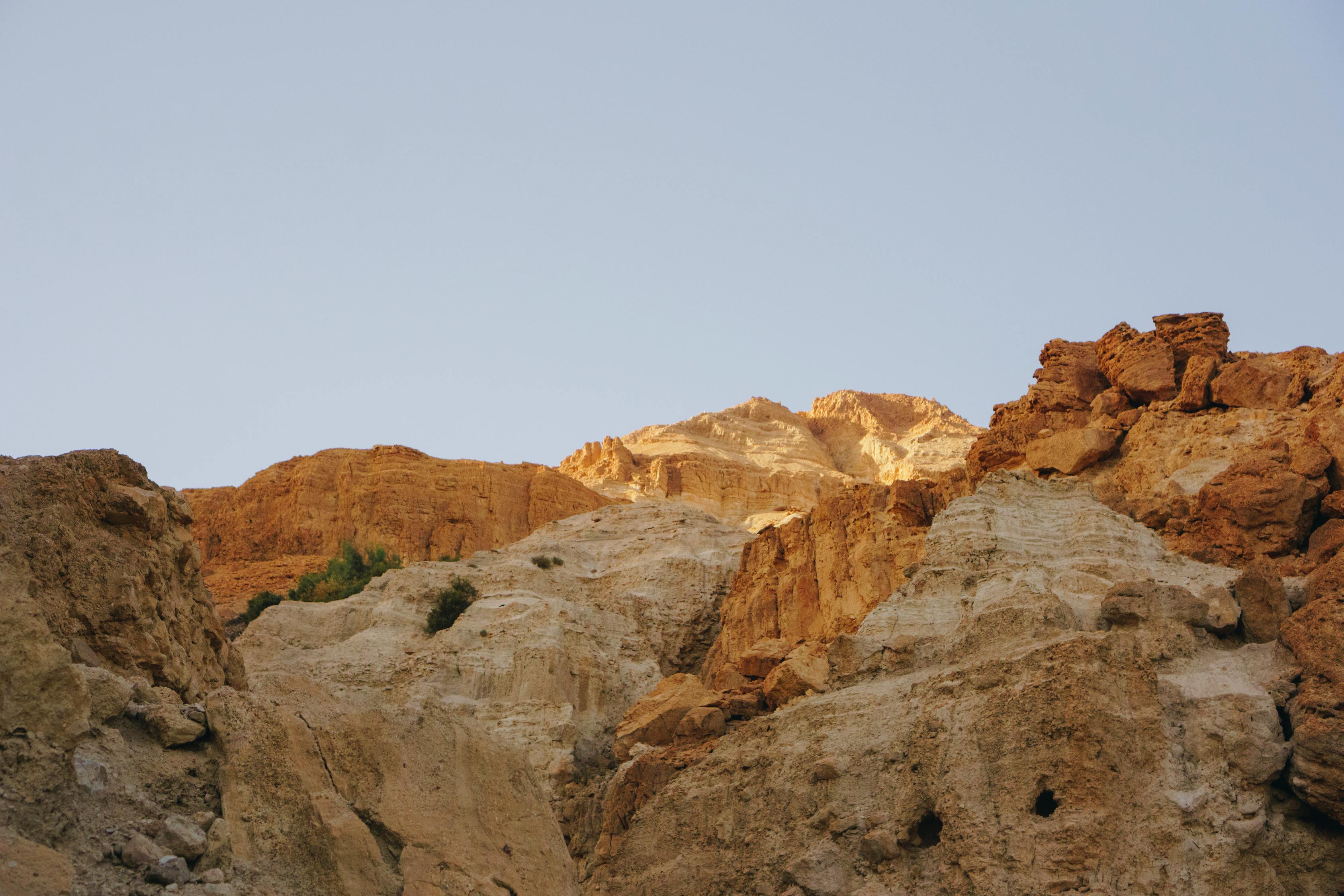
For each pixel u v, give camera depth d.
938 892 32.16
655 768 42.72
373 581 72.94
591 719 57.53
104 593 21.41
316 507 123.75
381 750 20.05
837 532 59.03
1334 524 43.66
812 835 36.41
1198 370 56.19
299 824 18.36
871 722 38.22
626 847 40.56
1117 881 30.38
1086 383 62.47
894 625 42.56
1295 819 32.69
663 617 69.50
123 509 22.62
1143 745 32.41
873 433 159.50
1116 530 44.38
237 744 18.75
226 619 86.31
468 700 57.53
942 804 33.28
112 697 18.59
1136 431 56.44
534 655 58.31
